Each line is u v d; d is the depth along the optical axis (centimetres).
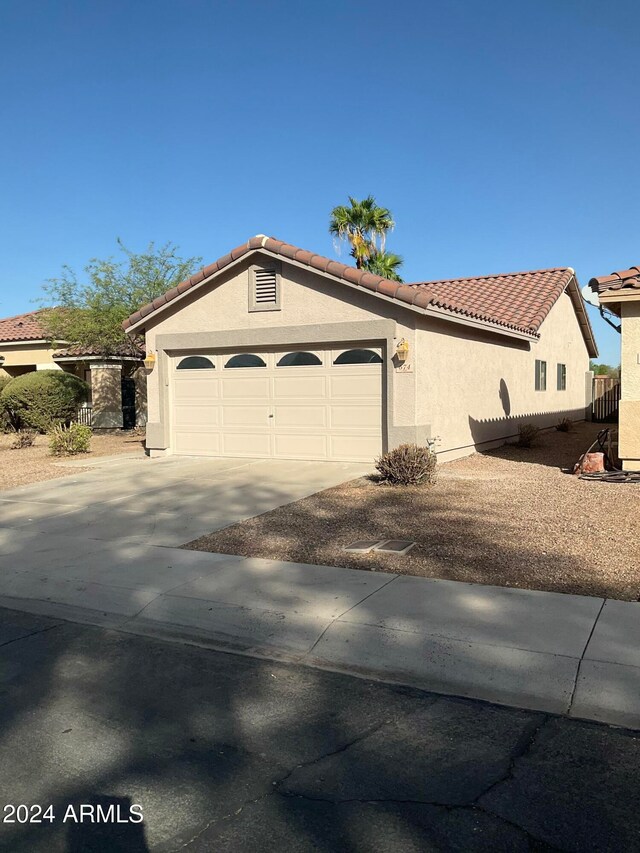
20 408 2425
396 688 496
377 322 1384
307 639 578
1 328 3086
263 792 364
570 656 512
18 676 522
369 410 1427
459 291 2364
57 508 1115
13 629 630
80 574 768
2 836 332
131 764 394
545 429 2375
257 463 1498
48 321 2189
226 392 1595
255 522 962
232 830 332
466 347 1644
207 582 718
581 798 356
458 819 339
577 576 690
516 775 378
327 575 720
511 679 495
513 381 2014
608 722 439
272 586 694
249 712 459
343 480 1254
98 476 1413
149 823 339
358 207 3011
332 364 1462
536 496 1077
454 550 789
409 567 738
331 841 323
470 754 402
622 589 650
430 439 1412
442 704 469
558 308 2520
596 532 842
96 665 543
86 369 2798
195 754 405
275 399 1534
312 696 483
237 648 577
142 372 2670
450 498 1073
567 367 2684
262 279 1516
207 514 1027
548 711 457
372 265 3009
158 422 1667
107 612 672
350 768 388
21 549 880
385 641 559
